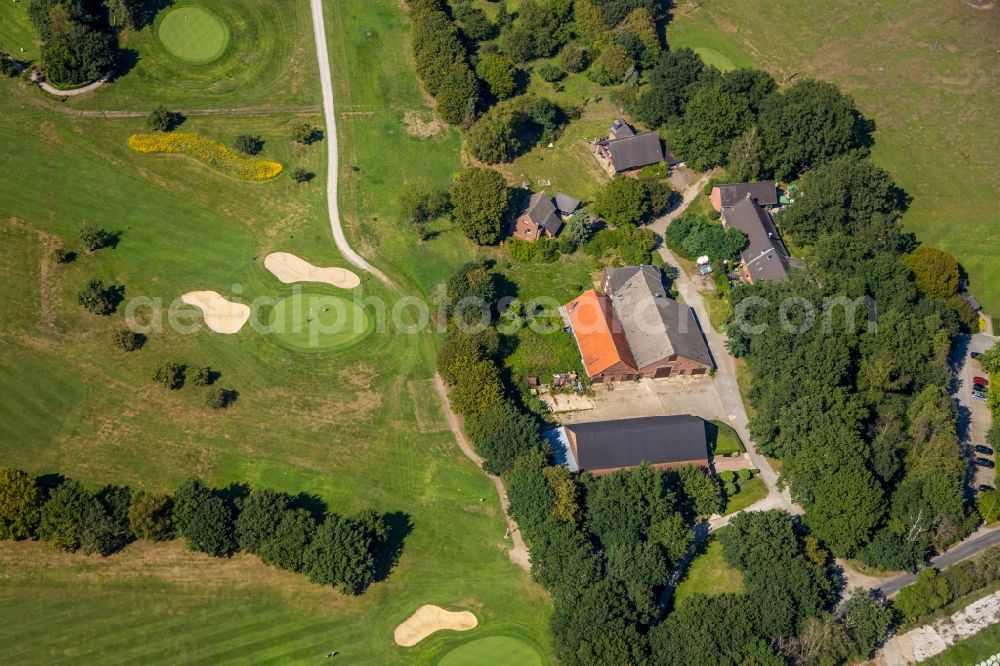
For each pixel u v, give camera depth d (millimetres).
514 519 115250
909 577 116000
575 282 146750
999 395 133125
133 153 152750
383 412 126750
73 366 124875
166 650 101688
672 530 110188
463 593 110562
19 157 148000
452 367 126875
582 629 100938
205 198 149500
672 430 122062
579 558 107062
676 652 100188
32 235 138000
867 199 151500
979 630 111312
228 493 115312
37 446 116062
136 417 121000
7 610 102375
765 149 161250
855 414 122812
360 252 146750
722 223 157125
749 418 131875
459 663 104312
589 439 120125
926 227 160875
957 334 144750
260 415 123812
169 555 108875
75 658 99812
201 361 128500
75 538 106125
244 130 159875
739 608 103375
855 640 105500
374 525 111188
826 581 108688
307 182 155000
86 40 158750
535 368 134125
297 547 106562
